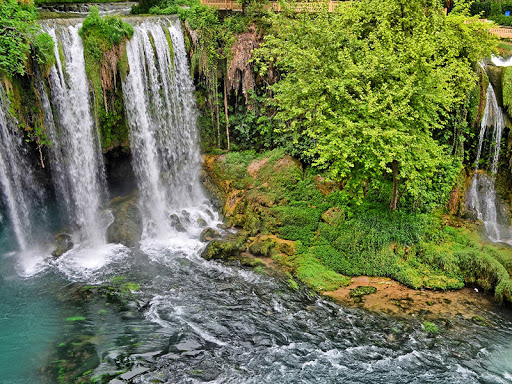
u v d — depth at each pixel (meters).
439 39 17.30
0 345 13.01
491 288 16.56
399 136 15.03
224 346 13.33
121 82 19.95
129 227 19.95
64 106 18.58
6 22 16.09
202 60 22.89
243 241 19.53
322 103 16.23
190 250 19.23
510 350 13.64
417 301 16.09
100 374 11.90
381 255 17.88
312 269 17.66
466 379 12.41
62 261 17.88
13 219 18.72
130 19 20.97
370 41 18.19
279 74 22.89
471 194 20.97
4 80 16.62
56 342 13.16
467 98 20.00
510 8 29.28
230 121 24.16
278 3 22.17
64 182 19.64
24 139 18.27
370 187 19.59
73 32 18.67
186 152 23.84
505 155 20.55
